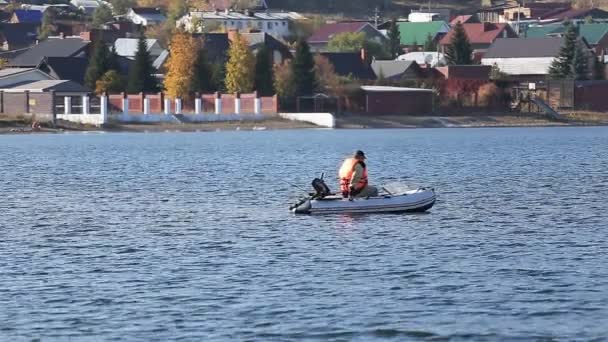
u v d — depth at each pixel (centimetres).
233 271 13462
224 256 14512
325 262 13988
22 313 11481
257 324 11006
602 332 10619
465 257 14262
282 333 10706
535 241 15538
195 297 12094
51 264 14062
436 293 12175
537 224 17275
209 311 11500
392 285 12594
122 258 14462
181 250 15050
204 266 13812
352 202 18075
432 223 17275
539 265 13650
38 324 11075
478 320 11075
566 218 18012
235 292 12312
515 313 11300
